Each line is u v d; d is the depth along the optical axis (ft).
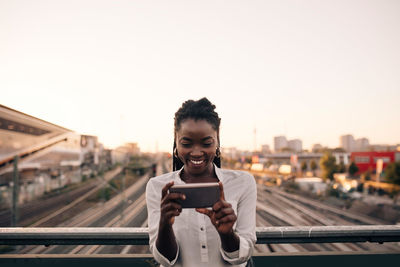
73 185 147.74
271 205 138.72
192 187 2.70
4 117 83.66
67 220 100.63
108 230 4.67
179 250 3.25
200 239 3.19
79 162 156.56
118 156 300.61
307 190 179.11
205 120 2.96
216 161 3.73
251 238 3.08
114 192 165.89
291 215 119.24
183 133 2.99
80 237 4.62
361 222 108.17
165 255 2.98
